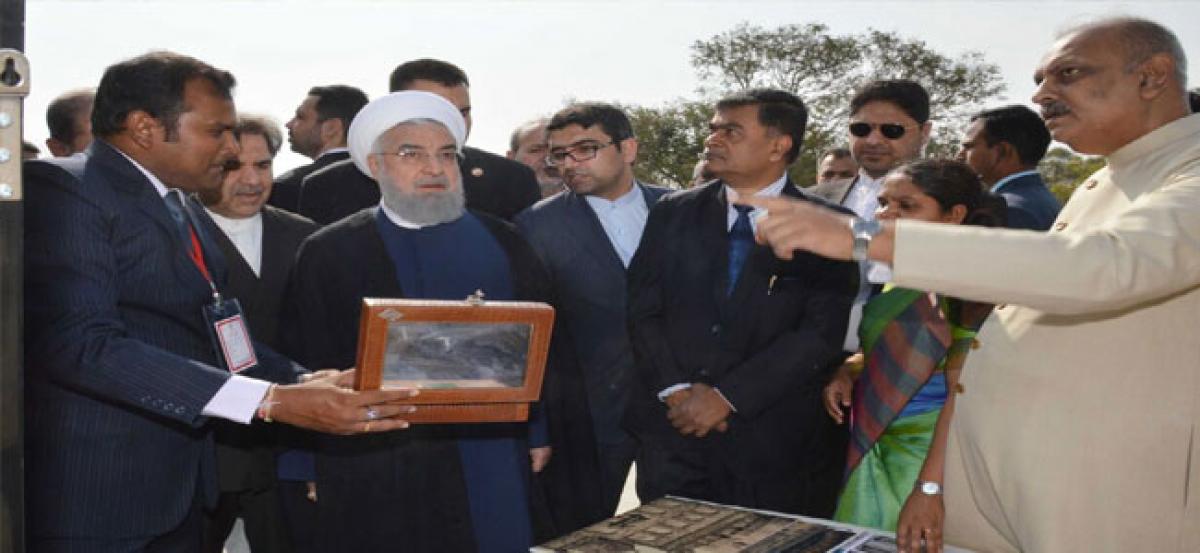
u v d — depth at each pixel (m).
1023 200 3.59
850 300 3.11
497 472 2.84
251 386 2.02
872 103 4.06
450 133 2.89
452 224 2.94
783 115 3.17
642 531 2.15
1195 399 1.80
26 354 2.01
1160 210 1.64
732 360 3.09
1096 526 1.85
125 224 2.11
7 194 1.36
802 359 3.00
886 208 2.71
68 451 2.10
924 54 30.12
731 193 3.26
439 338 1.96
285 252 3.50
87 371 1.98
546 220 3.68
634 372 3.60
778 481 3.10
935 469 2.27
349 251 2.86
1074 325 1.90
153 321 2.19
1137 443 1.82
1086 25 1.95
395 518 2.73
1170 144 1.87
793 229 1.57
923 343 2.64
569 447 3.21
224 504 3.43
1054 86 1.96
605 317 3.59
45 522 2.10
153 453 2.20
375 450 2.71
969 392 2.08
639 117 24.06
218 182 2.34
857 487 2.82
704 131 23.88
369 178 3.90
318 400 1.97
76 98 4.08
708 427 3.01
